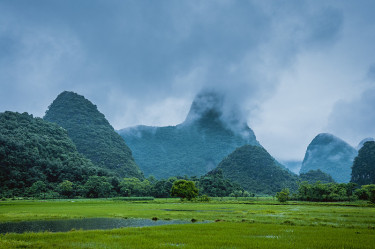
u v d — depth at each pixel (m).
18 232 33.75
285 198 124.75
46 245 22.83
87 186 162.88
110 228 37.41
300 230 32.47
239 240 25.42
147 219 47.59
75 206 84.62
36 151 190.12
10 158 172.62
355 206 92.44
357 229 34.06
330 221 42.91
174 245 23.00
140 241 24.70
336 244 23.45
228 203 111.88
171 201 132.62
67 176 184.50
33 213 56.19
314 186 138.75
